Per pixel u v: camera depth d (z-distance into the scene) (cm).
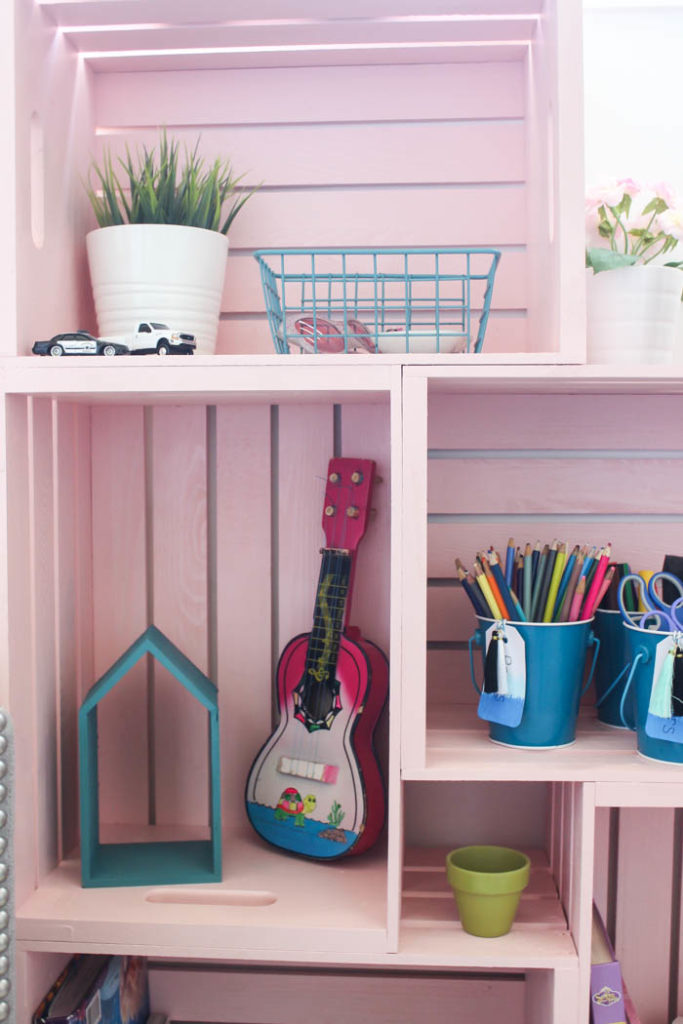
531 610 107
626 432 126
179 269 112
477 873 103
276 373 100
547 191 109
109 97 128
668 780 99
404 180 127
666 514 127
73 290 120
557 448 127
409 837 130
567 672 105
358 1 110
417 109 126
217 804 112
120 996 117
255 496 129
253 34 118
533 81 117
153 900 110
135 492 130
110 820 132
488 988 129
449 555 128
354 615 128
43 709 113
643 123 128
